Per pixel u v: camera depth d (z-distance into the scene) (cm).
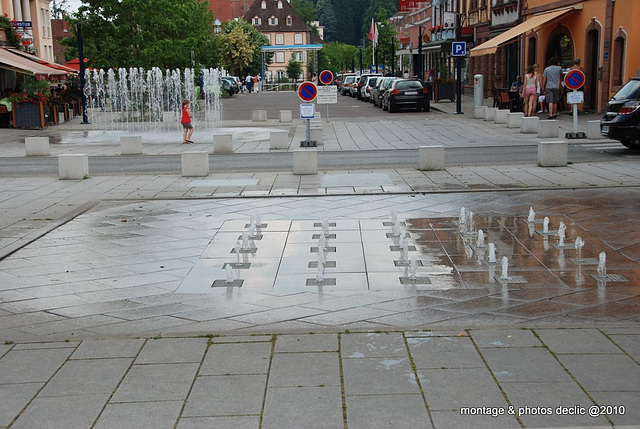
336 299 751
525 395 484
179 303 750
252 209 1235
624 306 711
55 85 4766
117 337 612
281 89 10031
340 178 1547
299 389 499
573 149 1959
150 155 2161
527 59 3984
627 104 1836
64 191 1466
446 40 5550
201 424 452
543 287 782
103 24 4153
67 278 853
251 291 789
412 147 2191
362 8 16925
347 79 6750
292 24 13575
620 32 2895
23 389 511
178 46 4206
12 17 4859
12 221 1182
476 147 2133
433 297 752
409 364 538
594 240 974
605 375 513
